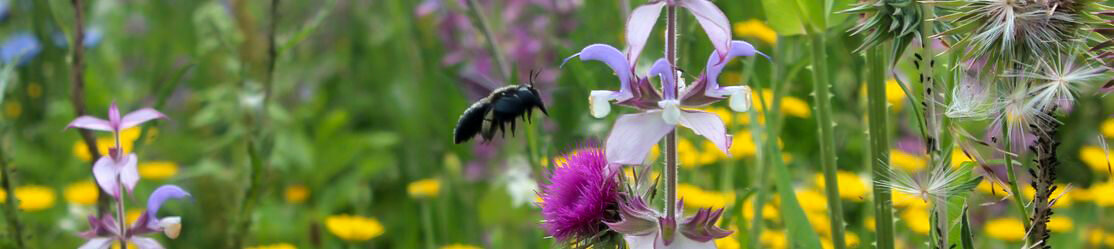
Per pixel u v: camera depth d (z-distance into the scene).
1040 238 2.08
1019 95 1.97
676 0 1.73
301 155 5.82
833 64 4.69
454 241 5.13
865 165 4.06
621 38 4.67
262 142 3.90
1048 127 2.03
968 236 2.17
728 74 4.39
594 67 3.61
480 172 5.46
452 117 6.14
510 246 4.65
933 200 2.22
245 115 4.46
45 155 5.90
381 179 6.22
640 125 1.78
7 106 5.96
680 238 1.89
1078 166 4.12
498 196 4.62
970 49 2.00
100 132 5.70
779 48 3.01
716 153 4.25
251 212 3.62
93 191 4.86
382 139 6.07
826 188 2.57
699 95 1.81
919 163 2.30
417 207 5.23
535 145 3.30
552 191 2.23
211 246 5.21
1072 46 1.98
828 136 2.55
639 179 2.14
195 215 5.37
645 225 1.94
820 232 4.04
